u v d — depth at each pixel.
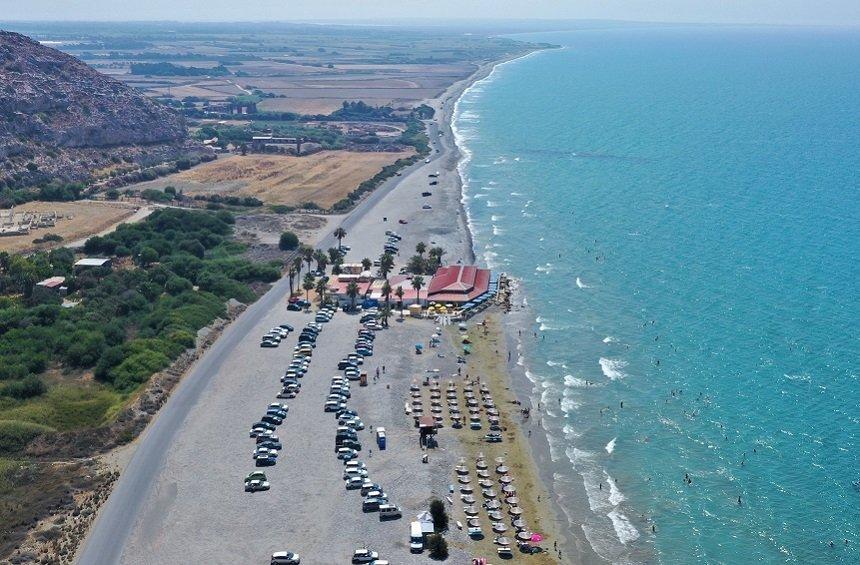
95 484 139.62
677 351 188.12
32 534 125.88
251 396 171.12
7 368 176.25
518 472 145.62
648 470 145.88
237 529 128.38
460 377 181.12
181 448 151.25
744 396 167.50
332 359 188.50
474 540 126.56
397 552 122.94
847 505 133.88
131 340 195.12
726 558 123.38
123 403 166.62
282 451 150.00
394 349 194.75
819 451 148.12
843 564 121.25
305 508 133.62
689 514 133.75
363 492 137.38
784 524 130.38
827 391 167.00
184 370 183.50
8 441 149.38
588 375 180.50
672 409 164.88
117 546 123.88
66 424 158.50
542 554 124.12
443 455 149.62
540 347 195.00
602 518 133.25
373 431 157.38
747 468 144.75
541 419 163.50
